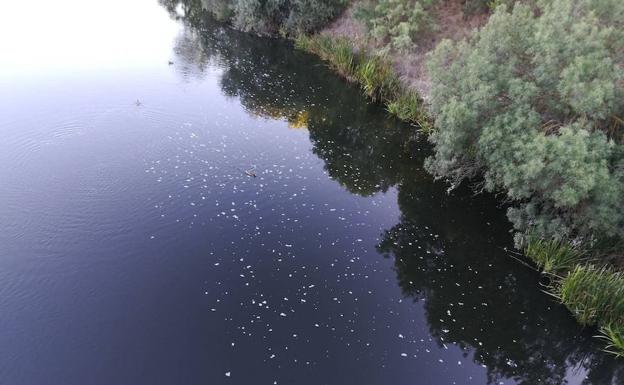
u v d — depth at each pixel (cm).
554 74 989
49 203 1070
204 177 1257
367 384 771
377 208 1258
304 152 1491
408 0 1933
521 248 1143
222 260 988
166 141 1397
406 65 1955
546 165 962
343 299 941
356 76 2062
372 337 864
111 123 1453
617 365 861
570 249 1030
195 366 757
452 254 1116
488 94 1059
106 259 946
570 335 922
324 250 1068
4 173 1149
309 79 2105
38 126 1371
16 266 900
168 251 990
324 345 832
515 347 891
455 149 1213
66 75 1766
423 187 1383
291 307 902
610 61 902
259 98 1848
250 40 2561
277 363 784
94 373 728
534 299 995
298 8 2491
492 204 1319
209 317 852
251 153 1427
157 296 880
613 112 966
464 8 1933
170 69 1998
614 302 902
